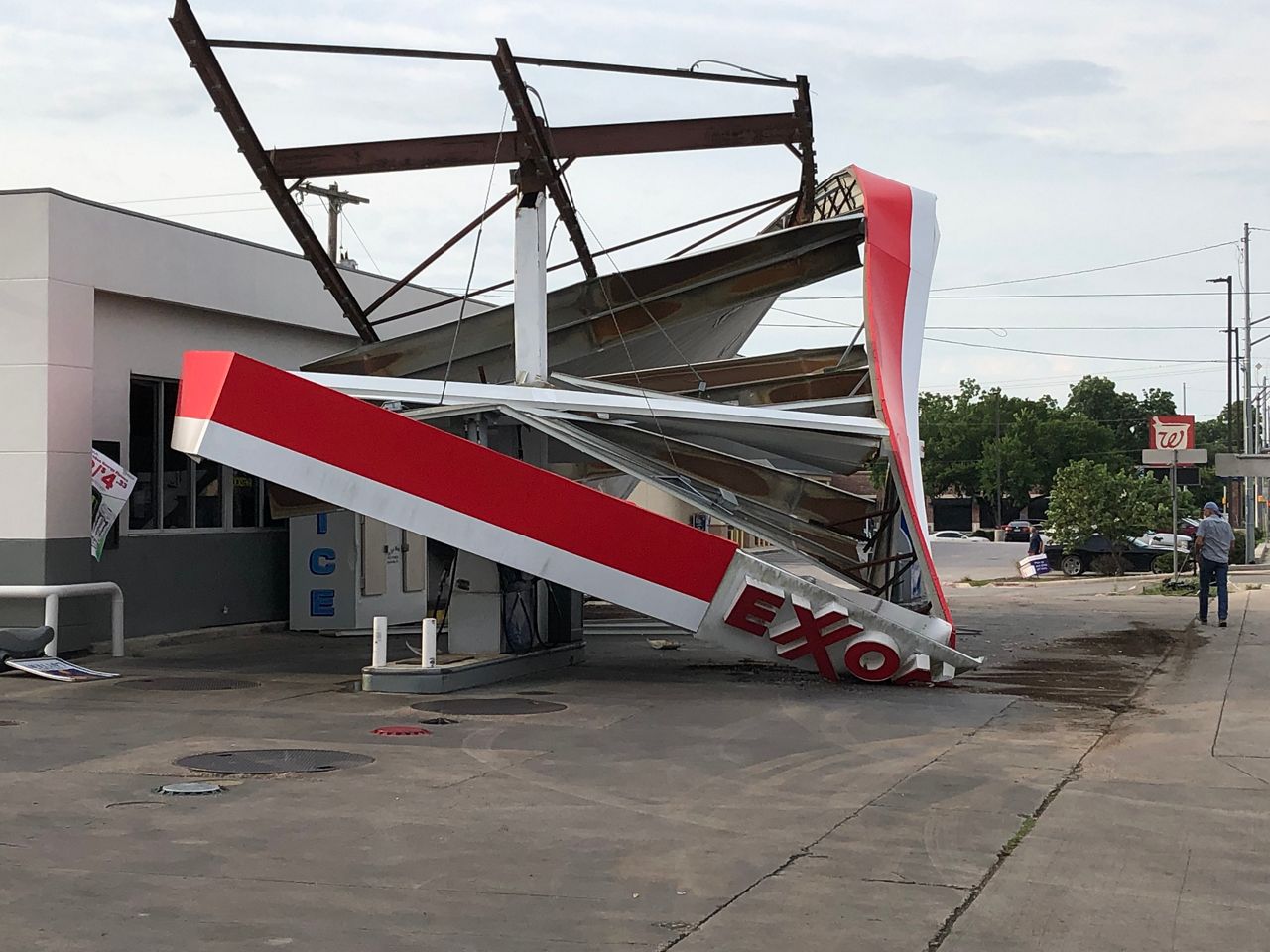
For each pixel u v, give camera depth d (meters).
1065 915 6.09
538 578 15.55
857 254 18.84
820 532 16.75
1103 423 134.75
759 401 19.89
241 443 13.23
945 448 118.19
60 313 16.70
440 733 11.03
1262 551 61.31
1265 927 5.92
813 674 15.30
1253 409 54.03
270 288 21.02
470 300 27.77
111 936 5.65
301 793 8.61
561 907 6.14
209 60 15.55
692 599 13.89
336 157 16.94
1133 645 18.94
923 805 8.38
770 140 16.91
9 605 16.50
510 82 15.12
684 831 7.66
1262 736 11.12
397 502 13.41
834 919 5.99
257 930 5.75
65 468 16.78
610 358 21.23
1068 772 9.52
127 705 12.69
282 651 18.28
